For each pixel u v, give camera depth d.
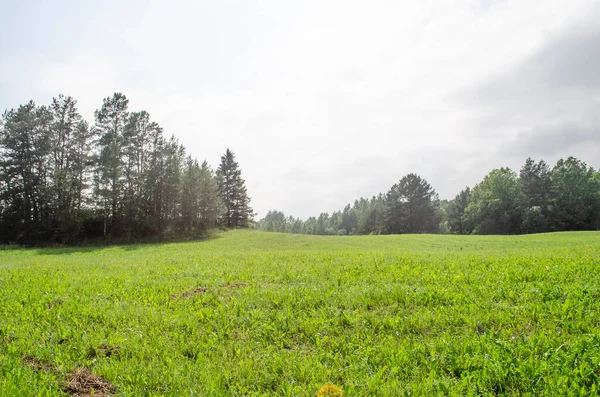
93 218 51.69
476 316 6.66
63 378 4.87
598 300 7.21
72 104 53.44
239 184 83.69
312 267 13.68
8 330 6.62
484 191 87.62
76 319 7.23
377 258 16.17
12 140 49.97
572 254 15.42
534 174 91.81
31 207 51.66
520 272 10.38
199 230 62.12
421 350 5.37
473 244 36.66
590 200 77.44
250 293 9.30
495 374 4.47
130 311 7.81
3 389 4.35
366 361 5.13
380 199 127.44
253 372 4.93
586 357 4.68
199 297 9.08
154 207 56.91
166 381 4.68
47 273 14.89
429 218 97.06
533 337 5.49
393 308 7.56
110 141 51.38
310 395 4.28
